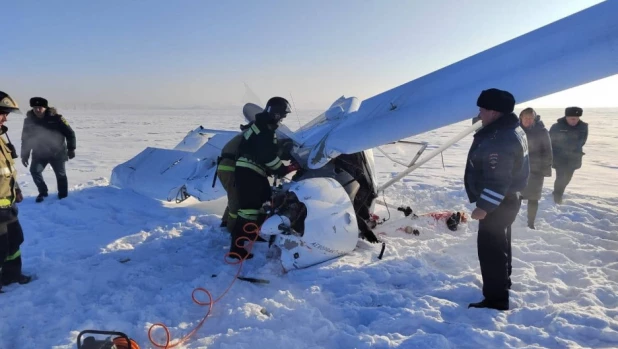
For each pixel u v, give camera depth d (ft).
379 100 14.42
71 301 11.18
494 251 10.41
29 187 26.32
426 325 9.81
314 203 13.53
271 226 13.00
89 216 19.31
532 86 10.18
